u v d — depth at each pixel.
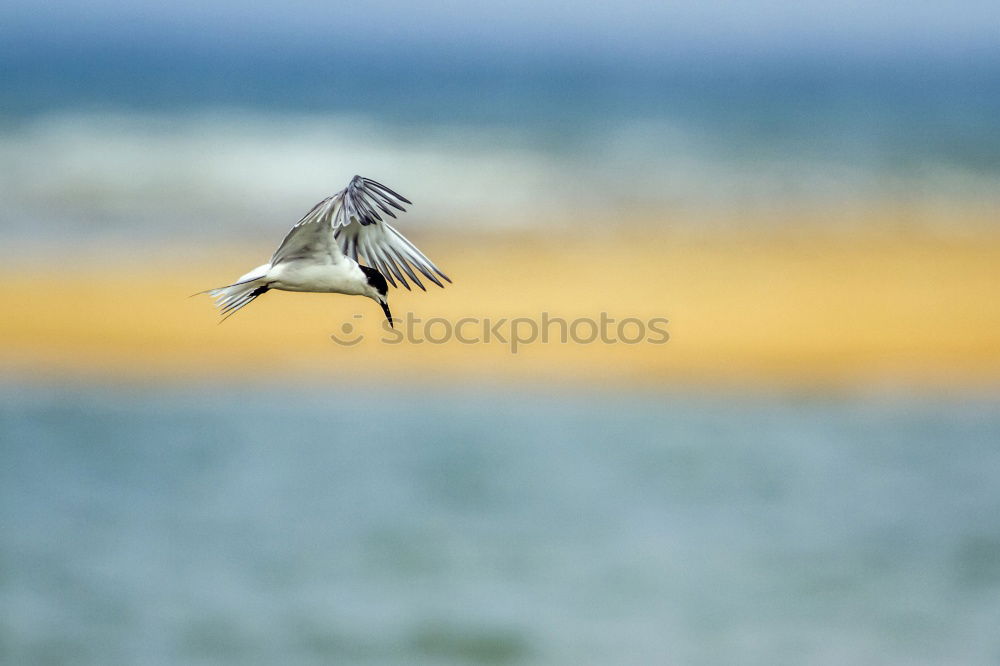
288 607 10.50
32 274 23.48
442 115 60.41
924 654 9.60
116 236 27.19
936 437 15.30
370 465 13.72
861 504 12.94
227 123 50.22
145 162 36.12
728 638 9.91
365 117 57.34
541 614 10.30
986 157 41.91
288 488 13.30
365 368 18.20
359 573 10.99
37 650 9.60
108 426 15.29
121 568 11.11
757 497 12.96
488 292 22.55
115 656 9.52
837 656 9.72
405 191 33.25
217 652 9.62
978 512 12.70
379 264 5.76
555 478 13.28
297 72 124.94
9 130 43.00
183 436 14.96
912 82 122.75
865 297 22.66
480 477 13.70
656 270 24.67
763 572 11.20
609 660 9.69
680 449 14.77
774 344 19.66
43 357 18.45
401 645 9.85
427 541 11.95
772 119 60.81
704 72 145.25
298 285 5.62
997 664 9.63
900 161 40.84
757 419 16.00
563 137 47.56
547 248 26.64
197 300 21.91
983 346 19.70
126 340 19.39
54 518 12.41
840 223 29.95
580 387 17.48
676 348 19.44
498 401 16.80
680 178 36.53
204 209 30.50
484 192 33.38
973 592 10.85
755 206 32.25
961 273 24.66
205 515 12.49
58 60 144.75
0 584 10.86
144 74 106.56
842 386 17.67
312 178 35.19
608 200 32.69
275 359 18.61
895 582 10.89
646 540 12.05
